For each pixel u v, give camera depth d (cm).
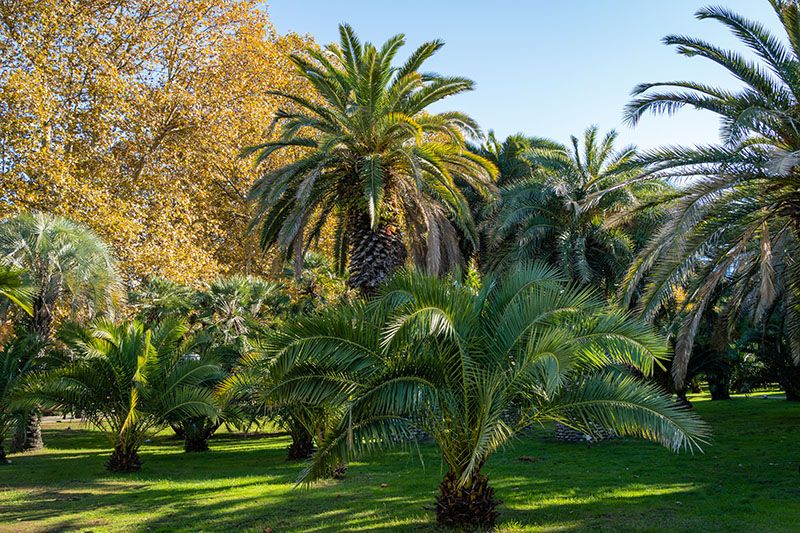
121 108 2383
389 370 761
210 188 2911
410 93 1647
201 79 2750
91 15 2503
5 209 1978
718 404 3172
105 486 1212
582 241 1728
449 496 795
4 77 2092
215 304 2142
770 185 1149
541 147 2231
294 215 1465
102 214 2116
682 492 994
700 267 1381
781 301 1839
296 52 3153
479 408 764
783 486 1022
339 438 735
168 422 1535
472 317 815
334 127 1630
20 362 1605
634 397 752
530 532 752
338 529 799
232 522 861
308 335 775
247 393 1420
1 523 883
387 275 1573
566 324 782
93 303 1795
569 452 1560
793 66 1116
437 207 1728
